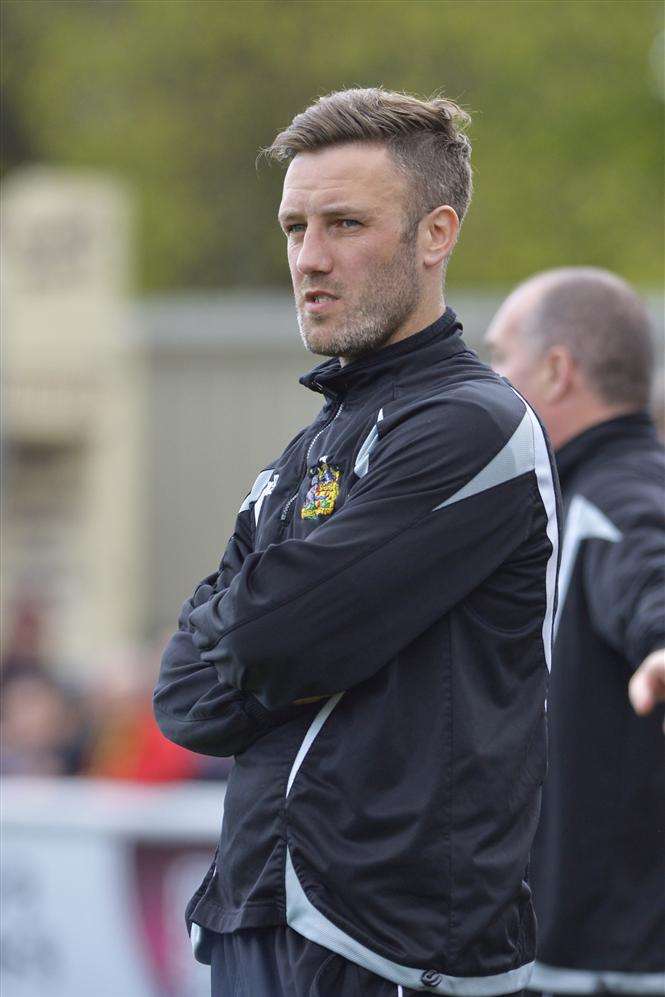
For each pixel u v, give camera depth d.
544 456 8.22
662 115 77.88
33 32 83.31
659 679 8.57
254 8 75.81
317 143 8.38
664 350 27.72
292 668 7.77
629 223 76.38
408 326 8.40
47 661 28.67
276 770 7.97
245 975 8.02
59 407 43.53
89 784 22.55
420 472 7.89
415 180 8.34
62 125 79.56
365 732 7.81
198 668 8.42
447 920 7.70
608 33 76.31
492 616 8.01
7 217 44.62
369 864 7.69
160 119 76.94
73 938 18.17
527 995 9.05
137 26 77.94
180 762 22.27
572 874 11.30
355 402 8.43
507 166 75.50
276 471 8.76
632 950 11.24
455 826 7.73
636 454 11.89
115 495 42.94
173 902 18.05
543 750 8.16
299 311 8.43
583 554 11.44
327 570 7.79
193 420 42.06
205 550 42.22
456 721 7.80
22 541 43.91
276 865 7.88
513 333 12.34
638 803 11.28
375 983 7.70
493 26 75.06
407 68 75.62
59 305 43.81
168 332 42.12
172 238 76.56
